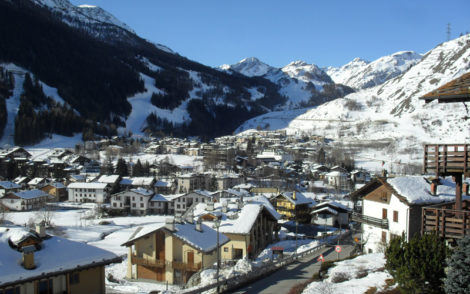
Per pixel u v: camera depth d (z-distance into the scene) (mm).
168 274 47188
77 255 28453
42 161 194625
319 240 64438
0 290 24266
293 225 87000
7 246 26734
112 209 120438
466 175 25422
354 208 88812
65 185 158125
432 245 23766
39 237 28156
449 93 20766
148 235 48125
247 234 53875
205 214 59000
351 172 163375
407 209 42250
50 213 107875
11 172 178000
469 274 19562
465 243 20203
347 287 30922
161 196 126438
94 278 29359
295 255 50625
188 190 144250
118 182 149625
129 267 49281
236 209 62938
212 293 34875
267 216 66000
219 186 149500
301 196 97375
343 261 41344
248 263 42094
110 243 76500
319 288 31406
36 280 25688
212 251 46938
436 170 25672
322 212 86875
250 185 138750
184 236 46844
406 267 23688
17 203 123750
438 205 38938
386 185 44875
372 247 48125
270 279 39969
